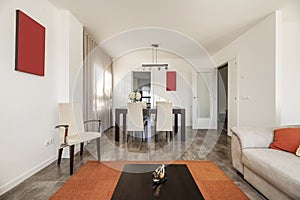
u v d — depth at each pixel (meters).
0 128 2.10
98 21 3.92
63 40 3.42
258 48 4.02
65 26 3.42
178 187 1.50
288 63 3.94
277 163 1.85
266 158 2.00
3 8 2.15
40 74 2.83
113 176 2.54
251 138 2.47
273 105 3.54
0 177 2.10
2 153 2.13
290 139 2.29
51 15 3.19
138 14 3.61
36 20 2.77
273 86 3.54
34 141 2.70
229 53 5.47
